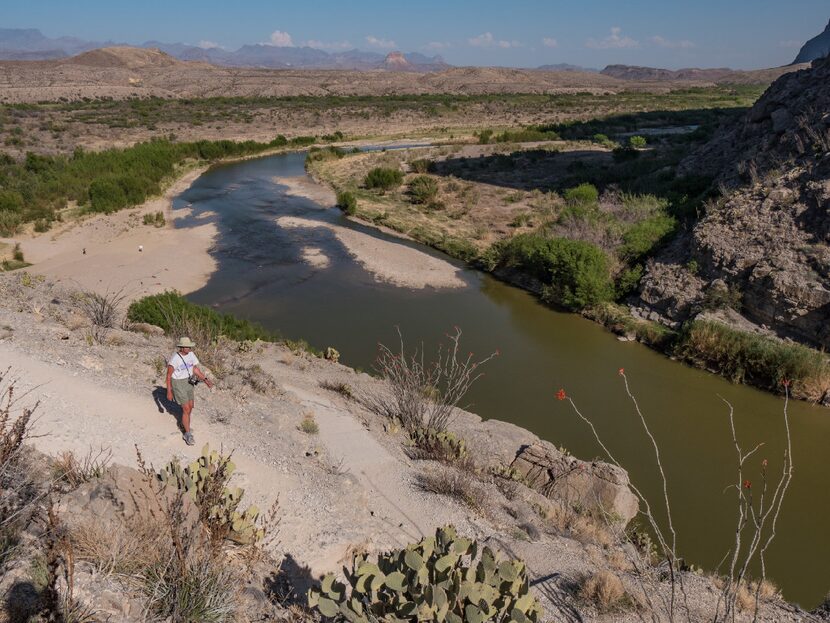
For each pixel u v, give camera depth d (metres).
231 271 29.34
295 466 9.05
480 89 199.62
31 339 10.59
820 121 28.02
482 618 4.53
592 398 18.45
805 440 16.31
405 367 14.96
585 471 12.30
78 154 51.16
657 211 32.34
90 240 32.22
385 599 4.92
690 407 18.03
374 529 8.08
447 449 12.16
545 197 43.16
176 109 104.19
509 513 10.14
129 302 23.91
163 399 9.72
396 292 27.52
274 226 37.16
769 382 19.25
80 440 7.65
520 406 17.83
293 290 27.39
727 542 12.33
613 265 27.02
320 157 60.34
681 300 23.30
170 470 6.54
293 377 14.75
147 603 4.66
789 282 20.61
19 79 157.25
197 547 5.32
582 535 9.95
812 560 11.94
